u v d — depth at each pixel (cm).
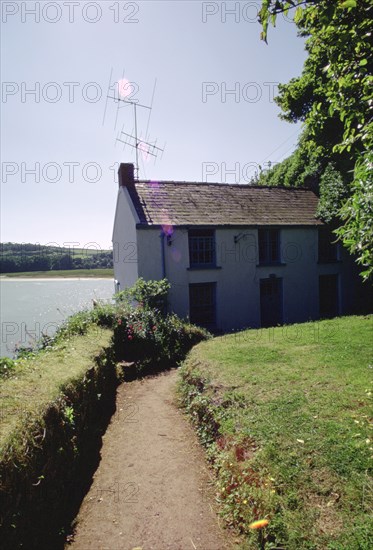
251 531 295
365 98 321
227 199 1662
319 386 506
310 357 654
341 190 1569
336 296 1777
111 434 554
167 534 326
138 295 1260
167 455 478
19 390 390
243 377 572
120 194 1567
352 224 365
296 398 472
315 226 1681
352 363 596
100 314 1023
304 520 277
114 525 341
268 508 294
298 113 1819
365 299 1823
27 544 285
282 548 264
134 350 1007
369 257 357
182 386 716
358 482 303
